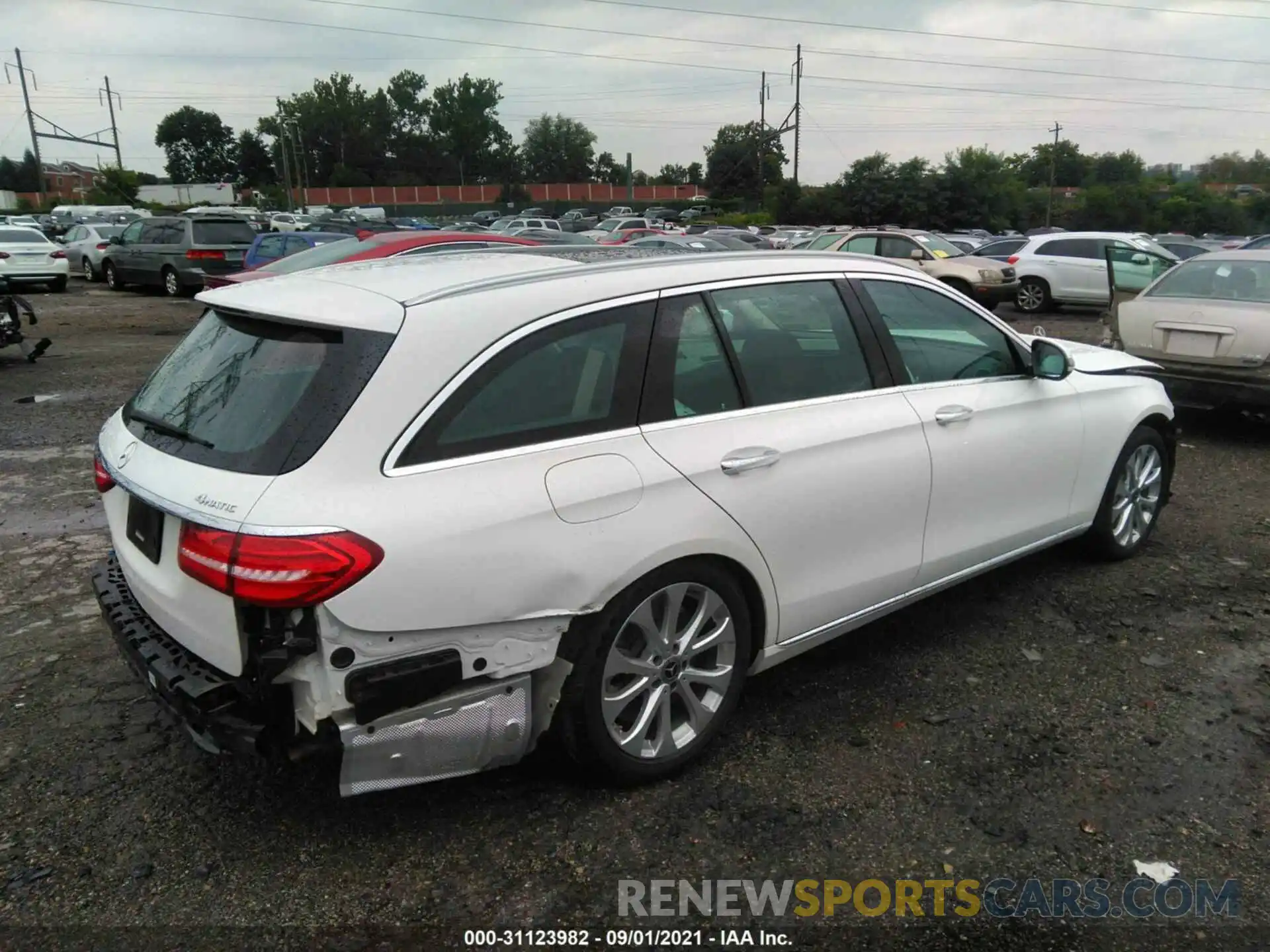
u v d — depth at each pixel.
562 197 98.62
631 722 3.04
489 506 2.53
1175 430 5.12
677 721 3.16
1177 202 59.28
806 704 3.59
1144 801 3.02
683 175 118.50
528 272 2.94
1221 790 3.07
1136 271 16.59
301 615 2.38
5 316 10.78
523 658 2.67
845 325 3.52
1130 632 4.18
